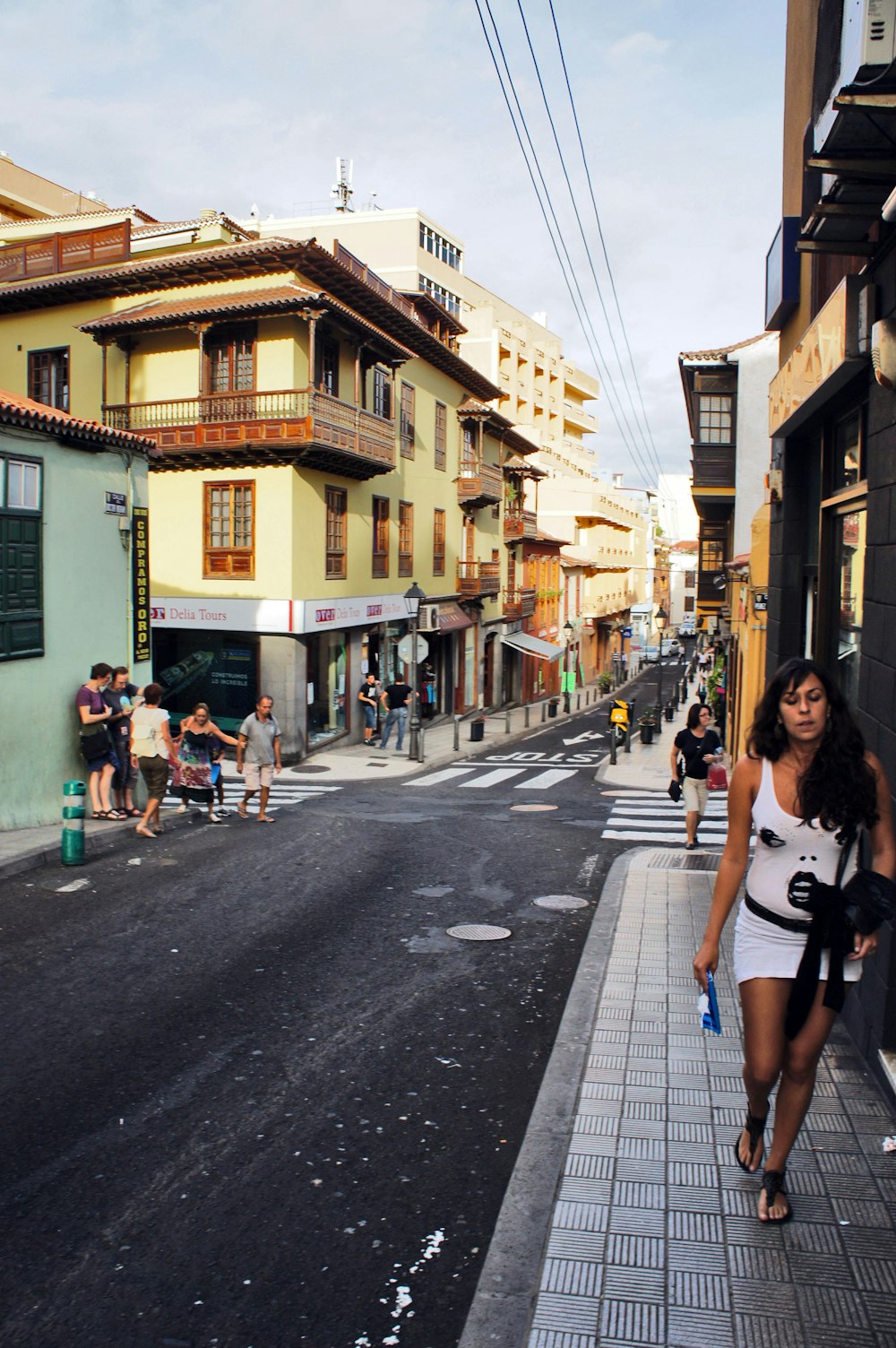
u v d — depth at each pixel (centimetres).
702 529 3102
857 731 340
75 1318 339
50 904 858
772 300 973
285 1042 577
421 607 3069
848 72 447
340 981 688
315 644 2533
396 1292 354
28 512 1143
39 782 1177
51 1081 520
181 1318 340
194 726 1324
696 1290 337
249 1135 468
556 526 6191
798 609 933
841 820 335
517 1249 370
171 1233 388
